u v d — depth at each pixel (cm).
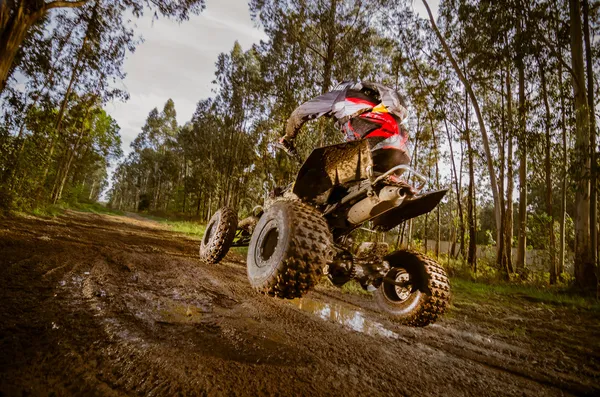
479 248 2928
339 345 290
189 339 247
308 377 213
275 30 2044
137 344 225
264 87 2342
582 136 1122
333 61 1930
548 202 1554
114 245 812
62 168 3331
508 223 1841
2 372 167
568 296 974
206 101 4016
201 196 5144
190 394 173
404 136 275
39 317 247
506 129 1678
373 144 257
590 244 1088
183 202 6075
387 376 237
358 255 326
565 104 1355
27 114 1509
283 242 221
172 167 6894
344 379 220
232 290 461
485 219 4225
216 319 309
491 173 1594
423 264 291
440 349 327
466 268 1495
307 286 216
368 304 518
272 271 220
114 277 434
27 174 1484
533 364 316
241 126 3503
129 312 293
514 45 1366
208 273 580
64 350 201
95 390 166
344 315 418
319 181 265
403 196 238
